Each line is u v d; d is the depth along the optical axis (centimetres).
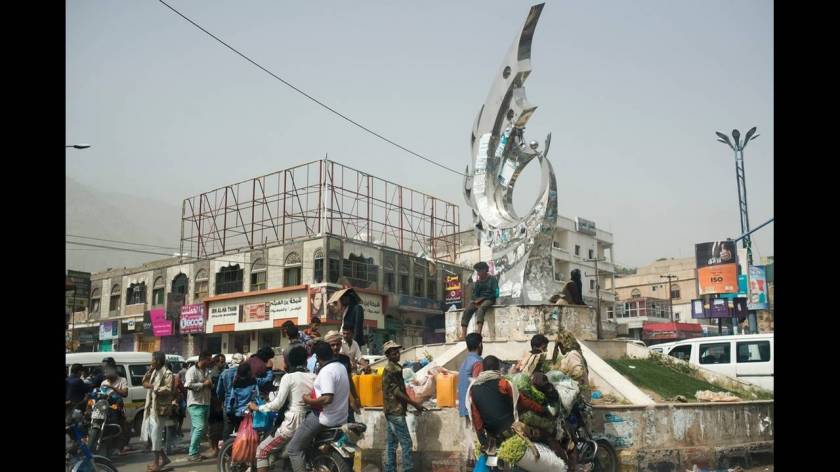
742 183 3197
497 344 1414
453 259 5388
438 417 991
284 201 4366
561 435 789
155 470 1121
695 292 7050
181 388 1396
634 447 979
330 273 4062
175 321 4753
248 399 1038
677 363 1430
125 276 5284
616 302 6481
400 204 4850
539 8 1631
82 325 5484
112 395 1270
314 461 824
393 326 4578
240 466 921
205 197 4866
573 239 6247
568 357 924
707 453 999
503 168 1738
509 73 1714
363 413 1037
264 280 4344
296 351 895
